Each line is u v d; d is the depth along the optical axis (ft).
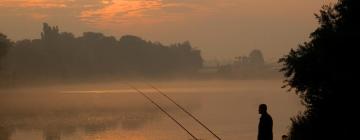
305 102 113.19
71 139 243.81
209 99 579.48
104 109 450.30
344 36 106.52
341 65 106.01
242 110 407.23
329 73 107.14
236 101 533.96
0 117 371.35
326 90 106.83
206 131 251.19
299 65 110.83
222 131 249.34
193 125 287.48
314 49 110.11
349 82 103.30
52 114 401.70
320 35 109.81
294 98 558.15
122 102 544.21
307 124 104.99
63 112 421.18
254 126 273.33
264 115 84.79
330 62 107.24
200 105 479.00
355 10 107.65
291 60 112.68
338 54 106.63
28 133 270.67
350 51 105.91
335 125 100.78
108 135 256.93
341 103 102.27
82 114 399.24
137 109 443.73
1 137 251.19
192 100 561.02
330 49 108.06
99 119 353.10
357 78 103.45
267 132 84.28
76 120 347.36
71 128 295.07
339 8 110.32
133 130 273.75
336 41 107.14
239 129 257.75
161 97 619.26
